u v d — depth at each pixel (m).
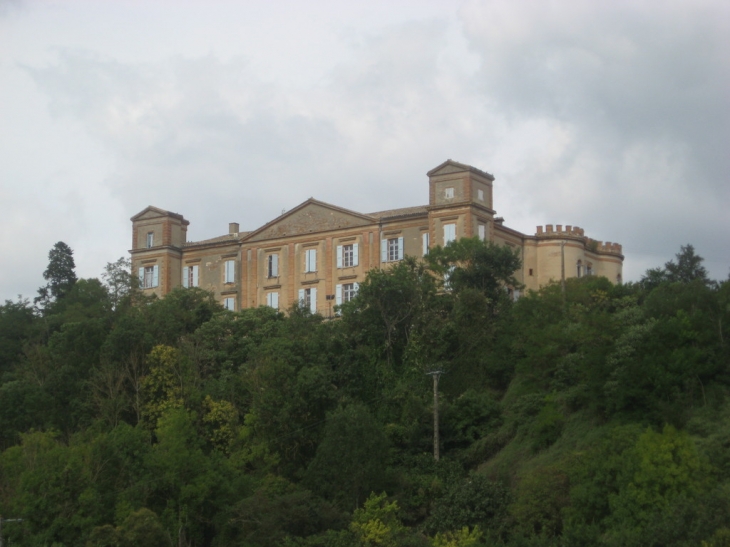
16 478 68.50
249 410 79.25
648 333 67.31
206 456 72.06
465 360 84.06
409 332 85.31
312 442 75.12
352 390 80.88
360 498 68.31
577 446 65.19
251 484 70.12
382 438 70.31
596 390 66.88
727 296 70.38
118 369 81.00
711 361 64.31
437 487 67.94
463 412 76.69
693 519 48.88
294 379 77.12
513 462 69.06
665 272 91.38
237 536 66.75
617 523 54.25
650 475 54.25
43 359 88.12
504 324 85.38
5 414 81.19
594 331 74.31
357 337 84.19
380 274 85.81
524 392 77.69
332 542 61.84
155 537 63.31
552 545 52.31
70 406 81.06
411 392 79.88
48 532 63.34
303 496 65.81
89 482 66.31
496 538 58.81
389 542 59.94
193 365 83.12
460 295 86.00
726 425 59.34
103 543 61.75
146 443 71.25
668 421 60.91
